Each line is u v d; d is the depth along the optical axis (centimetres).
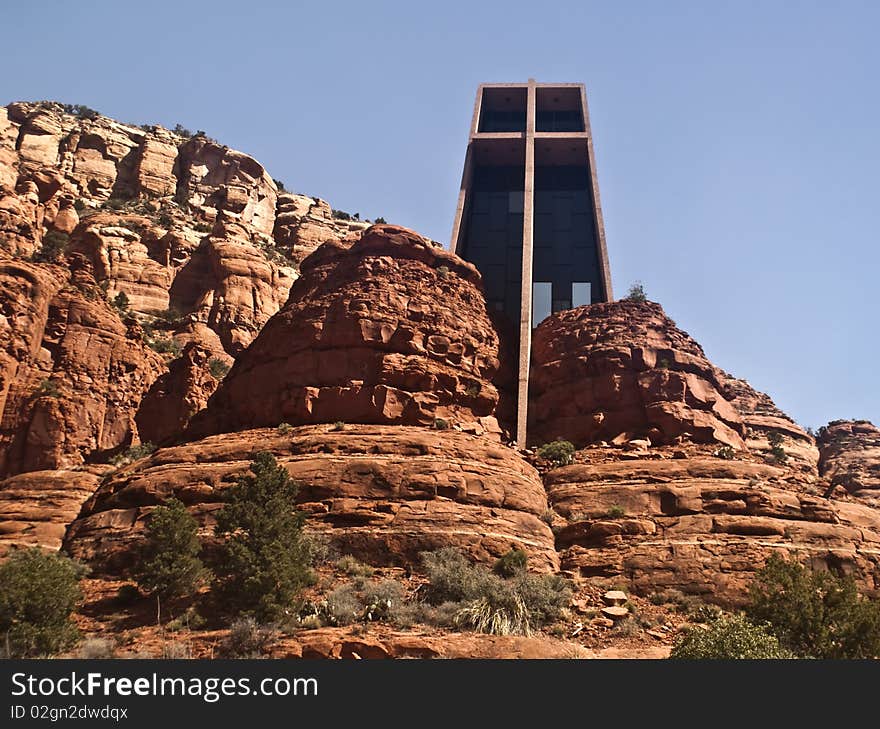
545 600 3606
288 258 13488
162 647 3073
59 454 6719
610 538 4250
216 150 14762
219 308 11069
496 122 8381
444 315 5691
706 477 4581
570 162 8081
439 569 3669
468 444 4678
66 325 7681
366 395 5078
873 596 4025
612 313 5962
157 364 8331
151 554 3703
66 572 3325
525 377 5844
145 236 11919
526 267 6944
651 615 3706
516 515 4250
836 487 4769
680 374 5444
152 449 6122
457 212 7506
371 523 4075
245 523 3656
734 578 3944
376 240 5941
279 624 3216
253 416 5256
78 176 13588
